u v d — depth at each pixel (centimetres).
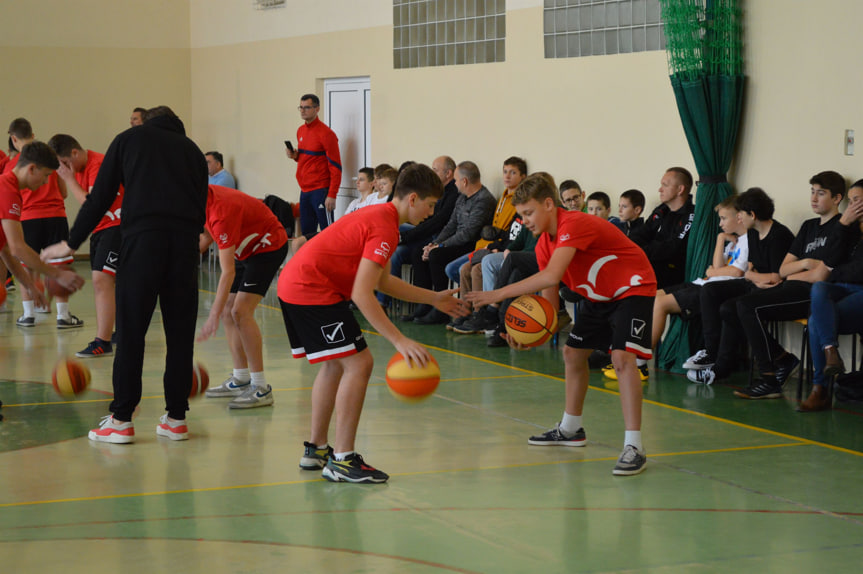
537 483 427
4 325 848
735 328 631
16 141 798
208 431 513
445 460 463
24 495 402
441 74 1012
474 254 842
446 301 448
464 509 389
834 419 550
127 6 1438
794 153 681
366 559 332
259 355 567
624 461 441
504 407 575
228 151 1417
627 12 802
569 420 491
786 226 690
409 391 399
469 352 758
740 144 718
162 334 811
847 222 582
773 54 690
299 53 1243
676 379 663
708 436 512
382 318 402
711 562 332
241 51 1366
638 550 343
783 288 603
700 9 698
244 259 552
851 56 641
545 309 488
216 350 748
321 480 429
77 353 705
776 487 423
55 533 357
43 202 838
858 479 436
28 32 1373
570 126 863
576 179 862
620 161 818
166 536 354
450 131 1005
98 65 1423
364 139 1166
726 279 655
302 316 418
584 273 453
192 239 477
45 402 570
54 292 521
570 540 354
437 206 916
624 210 741
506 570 323
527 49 903
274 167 1314
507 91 930
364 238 409
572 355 481
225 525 367
